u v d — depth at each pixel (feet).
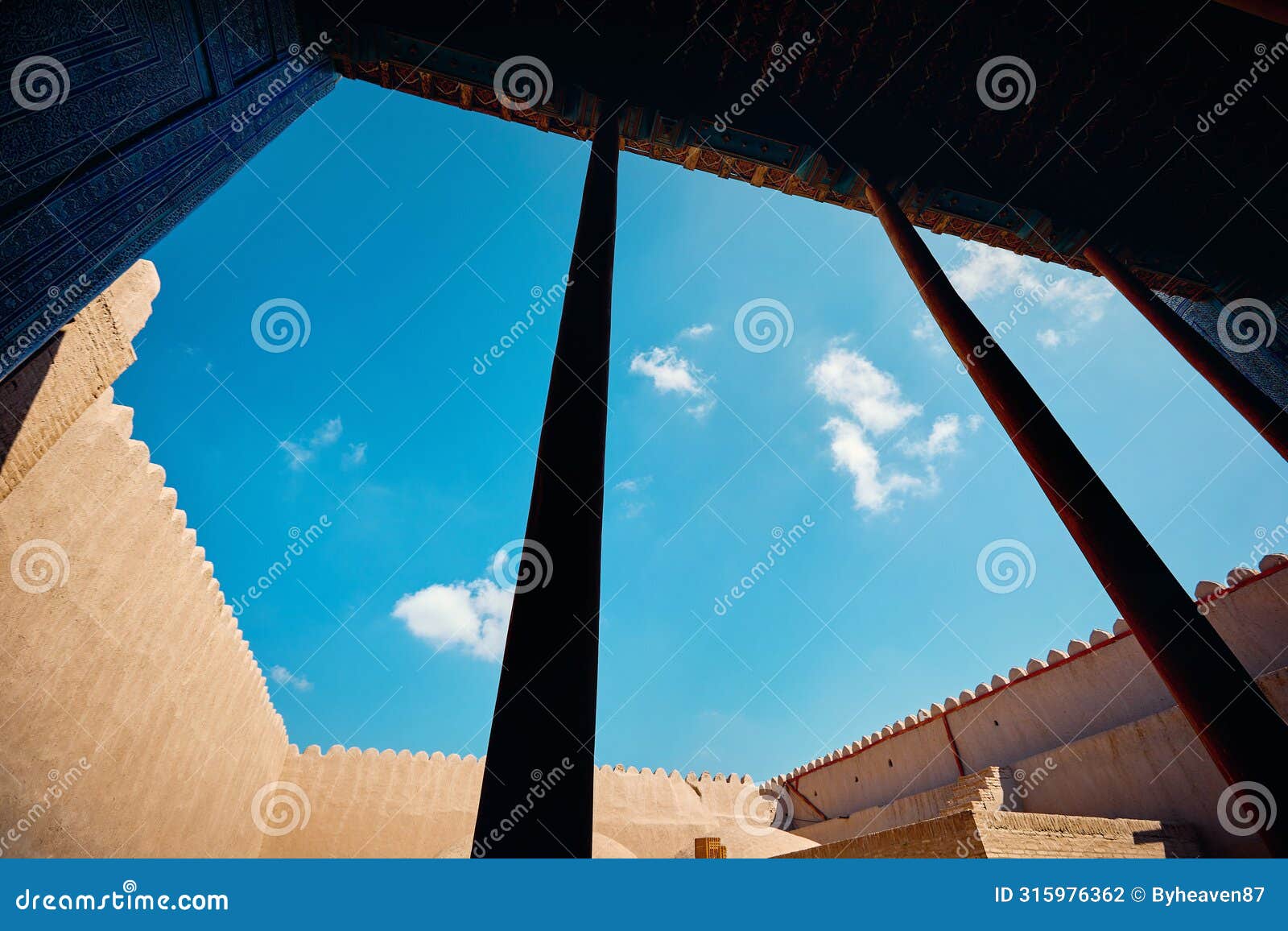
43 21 9.06
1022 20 19.38
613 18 19.15
